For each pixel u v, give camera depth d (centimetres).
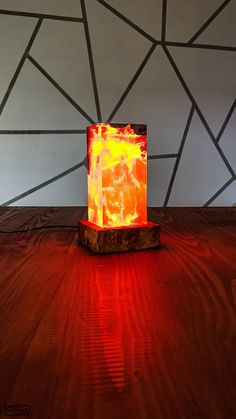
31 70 175
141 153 61
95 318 33
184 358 26
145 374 24
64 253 57
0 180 180
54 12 173
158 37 183
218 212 103
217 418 20
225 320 32
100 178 58
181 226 81
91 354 26
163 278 44
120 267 49
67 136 181
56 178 183
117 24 179
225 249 60
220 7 186
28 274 46
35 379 23
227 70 191
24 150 179
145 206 62
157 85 185
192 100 189
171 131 190
